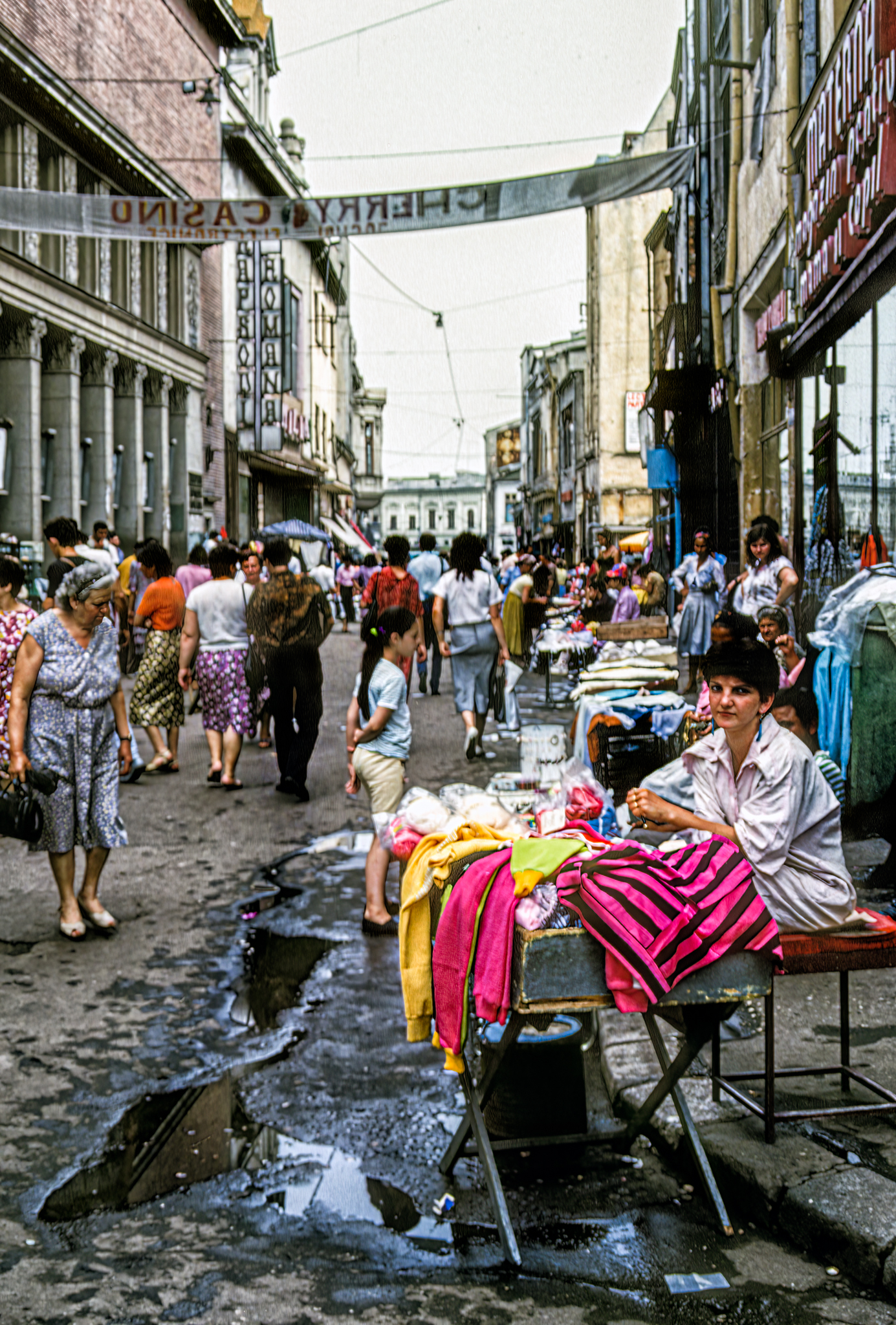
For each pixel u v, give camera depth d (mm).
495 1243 3012
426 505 128125
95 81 19047
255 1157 3455
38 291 18422
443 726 12039
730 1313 2711
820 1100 3572
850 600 5875
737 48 15344
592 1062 4133
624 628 11703
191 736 11844
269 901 6074
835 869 3570
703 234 19000
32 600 15789
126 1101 3816
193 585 11930
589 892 2949
